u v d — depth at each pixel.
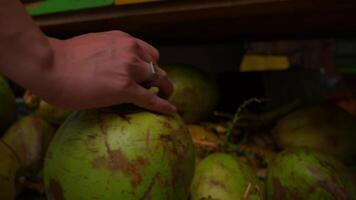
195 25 0.83
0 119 0.79
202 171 0.62
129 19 0.70
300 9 0.69
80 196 0.49
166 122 0.52
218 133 0.81
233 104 1.08
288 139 0.81
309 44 1.52
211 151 0.73
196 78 0.82
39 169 0.74
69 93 0.46
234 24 0.86
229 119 0.90
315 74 1.29
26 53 0.44
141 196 0.48
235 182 0.60
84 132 0.50
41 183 0.72
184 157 0.52
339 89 1.53
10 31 0.43
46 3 0.73
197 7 0.62
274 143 0.85
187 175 0.52
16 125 0.78
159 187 0.49
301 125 0.81
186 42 1.23
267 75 1.10
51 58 0.46
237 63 1.38
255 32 1.08
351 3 0.65
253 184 0.62
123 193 0.48
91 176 0.48
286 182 0.62
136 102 0.50
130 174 0.48
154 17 0.69
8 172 0.60
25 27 0.44
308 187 0.60
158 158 0.49
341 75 1.77
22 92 1.02
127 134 0.49
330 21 0.90
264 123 0.90
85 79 0.46
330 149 0.77
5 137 0.77
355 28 1.09
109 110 0.52
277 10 0.68
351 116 0.82
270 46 1.42
